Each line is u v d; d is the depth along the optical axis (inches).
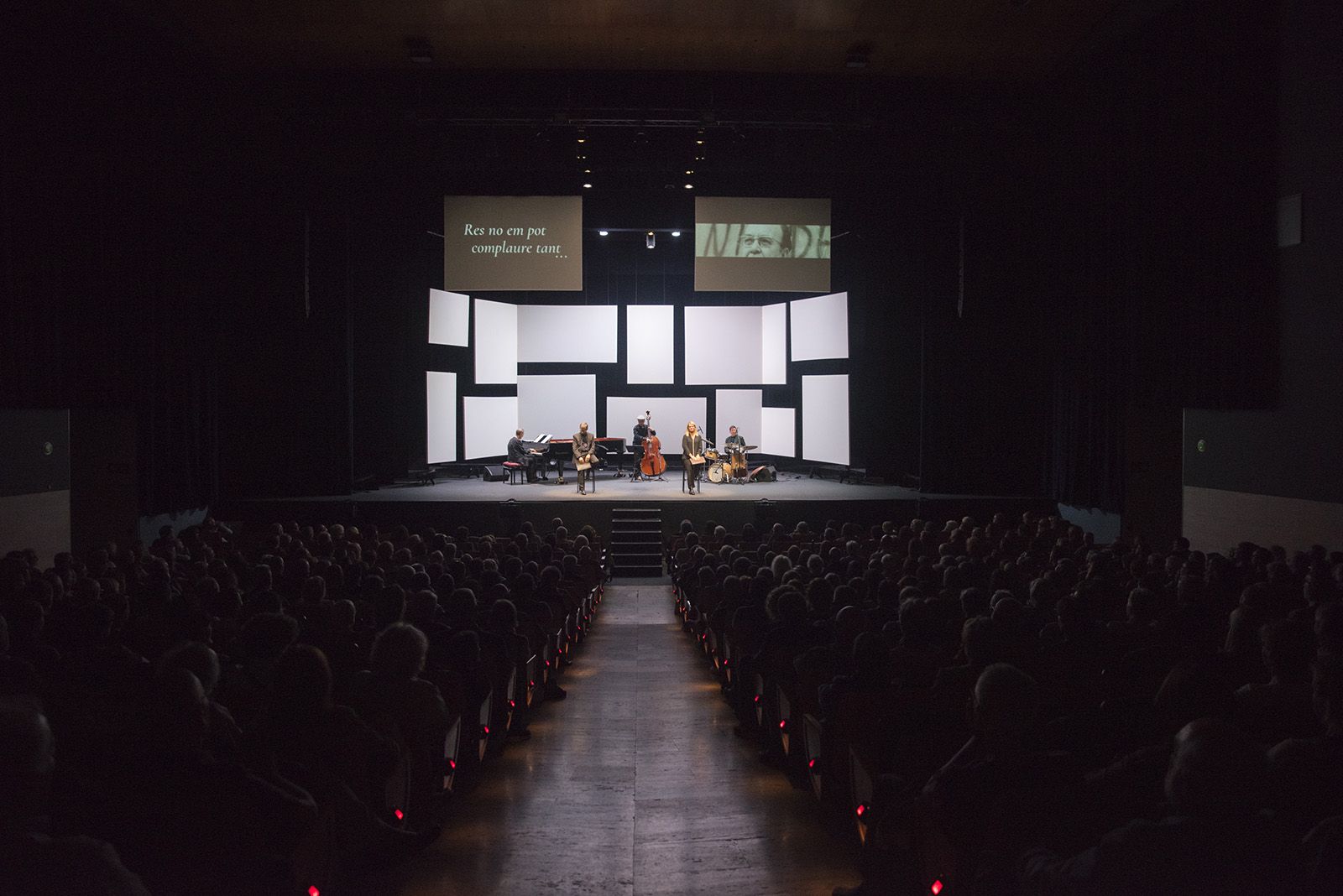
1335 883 78.9
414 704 155.9
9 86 429.7
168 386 548.4
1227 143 451.5
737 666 251.8
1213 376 465.4
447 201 611.2
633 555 592.7
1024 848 98.5
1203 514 493.0
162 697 99.7
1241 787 72.7
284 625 160.6
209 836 98.6
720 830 181.3
